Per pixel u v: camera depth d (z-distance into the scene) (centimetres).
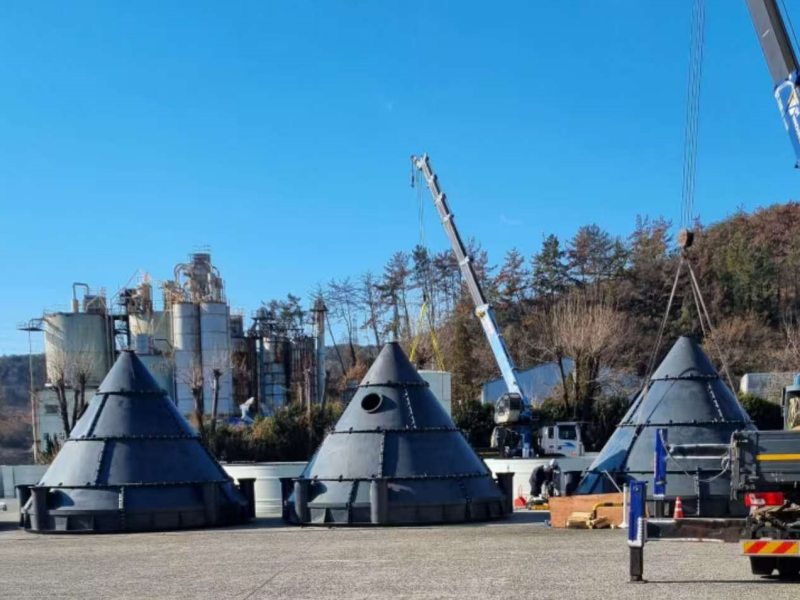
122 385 2442
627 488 1301
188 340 6394
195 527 2270
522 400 4197
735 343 7094
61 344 6200
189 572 1465
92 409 2409
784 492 1241
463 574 1336
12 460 9412
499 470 3503
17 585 1374
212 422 5144
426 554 1616
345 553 1670
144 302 6619
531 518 2400
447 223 4541
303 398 6788
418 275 9744
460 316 7969
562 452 4222
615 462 2356
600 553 1586
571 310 6606
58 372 5659
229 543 1914
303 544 1855
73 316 6253
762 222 9381
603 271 9081
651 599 1073
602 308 6988
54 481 2305
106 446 2316
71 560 1689
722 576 1282
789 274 8262
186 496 2281
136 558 1688
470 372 6938
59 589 1320
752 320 7381
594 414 5362
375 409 2383
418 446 2325
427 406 2428
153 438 2352
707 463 2206
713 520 1272
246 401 6556
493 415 5116
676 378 2412
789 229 9206
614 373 6034
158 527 2231
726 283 8175
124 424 2362
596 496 2147
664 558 1505
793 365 6450
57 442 5253
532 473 3019
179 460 2345
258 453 4809
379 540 1897
